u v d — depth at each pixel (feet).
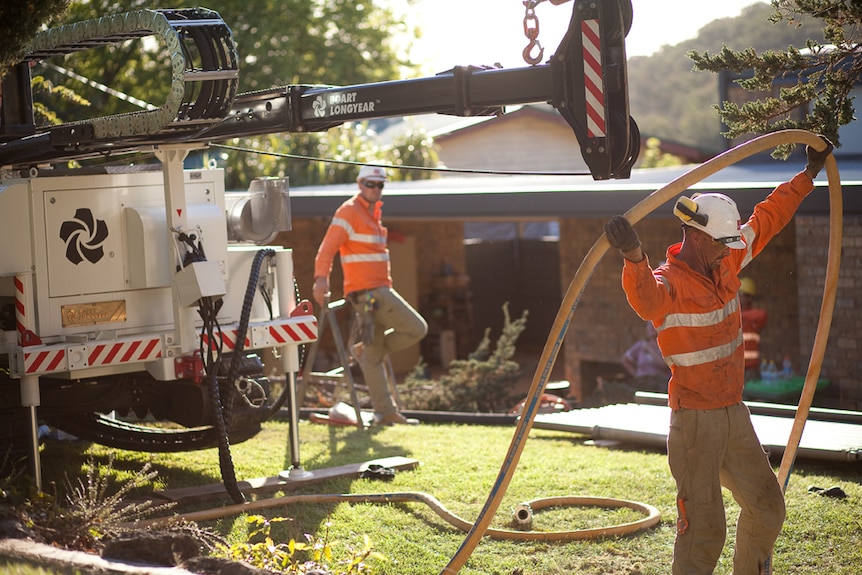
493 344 85.76
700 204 16.24
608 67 18.86
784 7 22.09
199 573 15.12
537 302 87.40
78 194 23.81
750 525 16.79
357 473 26.96
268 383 26.68
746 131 22.62
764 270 48.47
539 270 87.04
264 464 28.30
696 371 16.22
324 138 78.33
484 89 20.33
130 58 98.84
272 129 23.73
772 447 26.71
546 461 28.37
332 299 68.59
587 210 42.52
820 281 40.73
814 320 41.01
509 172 21.62
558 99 19.33
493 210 45.37
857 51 21.86
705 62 22.47
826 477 25.43
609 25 18.84
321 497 23.98
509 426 34.91
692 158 93.04
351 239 34.17
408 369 74.59
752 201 36.63
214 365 23.61
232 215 26.71
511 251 88.33
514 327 44.39
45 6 21.35
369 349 34.86
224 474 23.49
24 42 21.38
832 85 21.66
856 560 19.48
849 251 39.81
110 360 23.34
